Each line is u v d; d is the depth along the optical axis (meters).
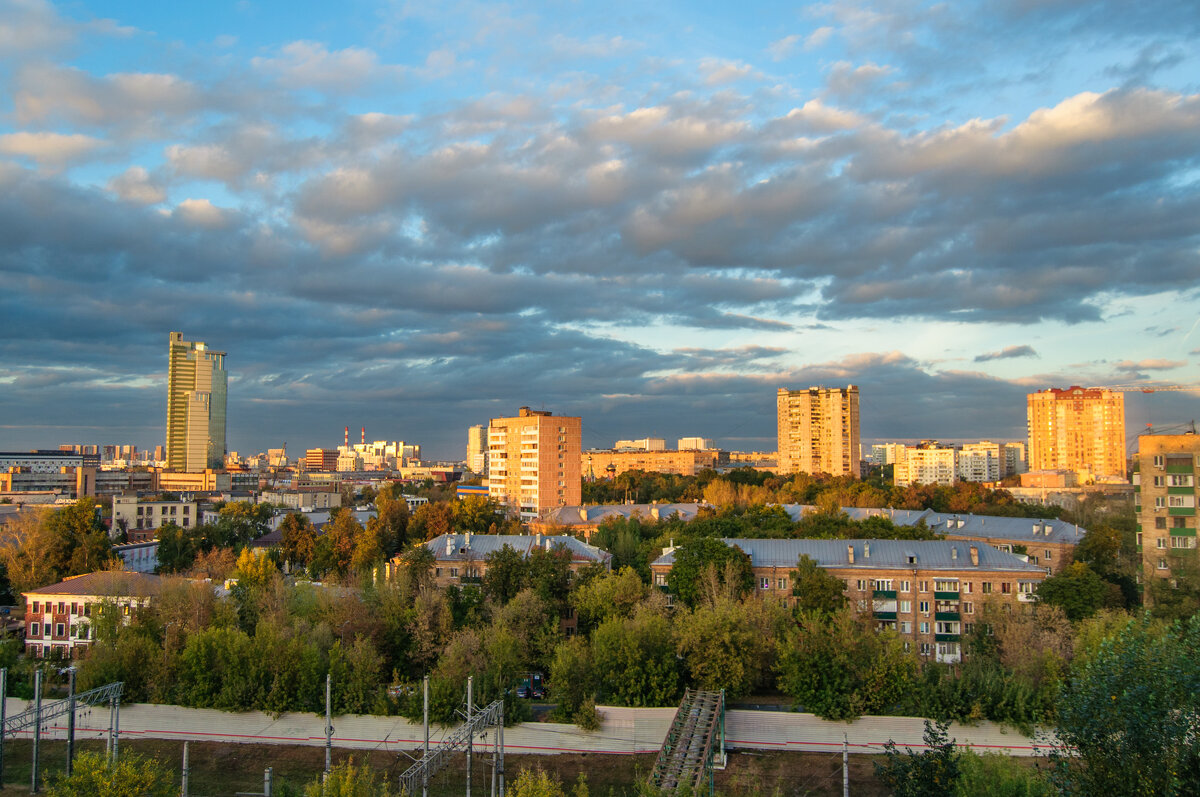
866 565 115.88
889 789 78.19
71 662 111.31
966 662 97.44
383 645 102.88
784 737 88.25
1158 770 39.66
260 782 81.69
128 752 66.25
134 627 103.44
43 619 119.25
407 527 191.38
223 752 89.38
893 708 89.31
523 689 101.19
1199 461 119.06
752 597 106.25
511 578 118.44
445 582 131.12
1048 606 101.62
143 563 183.62
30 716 91.62
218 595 119.00
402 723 90.00
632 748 88.38
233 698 92.25
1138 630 45.00
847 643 91.38
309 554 177.62
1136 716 39.91
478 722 76.19
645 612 99.69
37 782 77.44
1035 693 85.31
